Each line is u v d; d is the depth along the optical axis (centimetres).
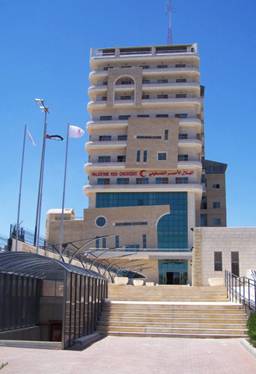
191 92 9894
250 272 3594
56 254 3956
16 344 1725
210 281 3856
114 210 9375
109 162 9688
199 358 1502
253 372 1256
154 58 10038
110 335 2189
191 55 9944
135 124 9688
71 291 1830
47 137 4503
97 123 9831
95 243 9281
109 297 2917
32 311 2544
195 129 9738
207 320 2259
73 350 1658
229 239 4506
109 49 10394
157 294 2938
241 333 2138
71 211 10344
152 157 9531
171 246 9081
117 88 9950
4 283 2155
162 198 9375
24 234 3503
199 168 9475
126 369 1279
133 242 9175
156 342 1945
